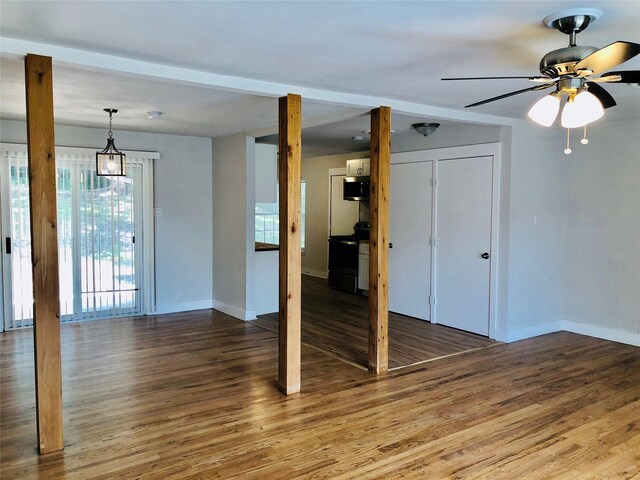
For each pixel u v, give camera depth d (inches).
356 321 238.1
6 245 211.8
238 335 212.8
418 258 241.1
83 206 228.2
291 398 143.8
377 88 144.5
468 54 111.4
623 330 206.8
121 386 152.3
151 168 243.0
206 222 262.7
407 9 85.3
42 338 108.4
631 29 94.8
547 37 99.3
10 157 209.5
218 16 89.3
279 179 145.2
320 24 93.0
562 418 131.6
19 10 86.7
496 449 114.6
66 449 112.8
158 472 103.5
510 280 203.8
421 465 107.2
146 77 120.5
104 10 86.7
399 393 148.2
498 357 184.9
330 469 105.3
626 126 203.0
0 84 141.7
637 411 136.4
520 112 183.2
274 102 163.3
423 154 235.3
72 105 170.2
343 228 343.6
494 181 205.8
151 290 248.5
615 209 208.1
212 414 132.3
